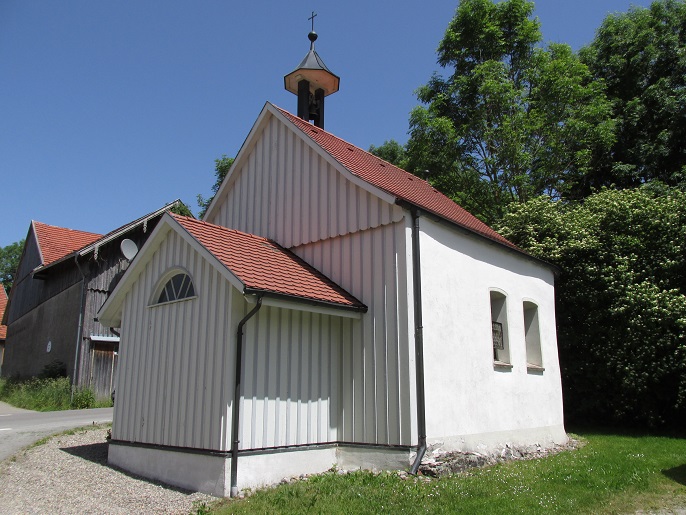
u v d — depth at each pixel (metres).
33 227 27.55
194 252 9.03
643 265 15.86
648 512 6.59
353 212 10.07
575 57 24.75
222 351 8.04
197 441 8.07
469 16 24.78
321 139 12.44
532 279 13.56
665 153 22.64
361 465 8.96
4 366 31.47
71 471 9.04
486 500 6.78
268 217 11.85
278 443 8.27
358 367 9.38
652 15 25.80
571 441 13.27
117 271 22.00
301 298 8.41
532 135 23.36
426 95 26.12
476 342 10.63
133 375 9.76
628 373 14.80
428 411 8.90
